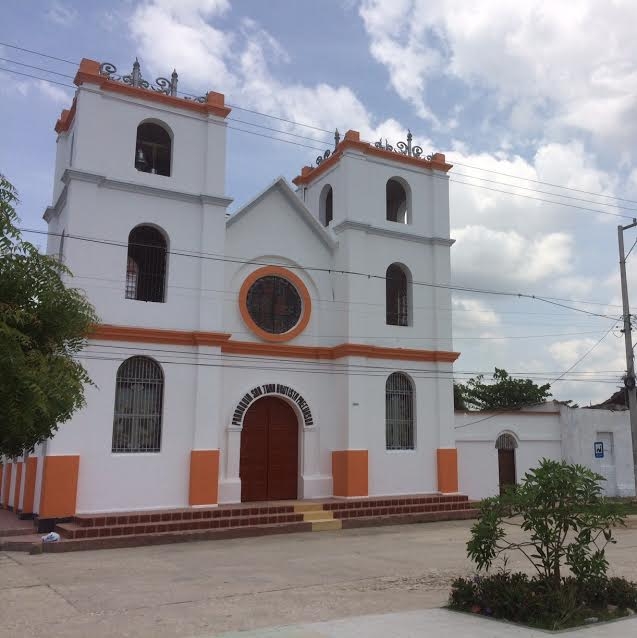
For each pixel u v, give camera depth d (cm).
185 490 1822
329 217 2472
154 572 1251
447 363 2311
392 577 1200
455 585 963
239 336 2014
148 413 1828
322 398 2128
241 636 791
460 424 2428
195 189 1969
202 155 1998
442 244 2383
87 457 1709
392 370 2205
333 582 1156
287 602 1005
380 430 2155
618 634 799
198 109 2011
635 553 1516
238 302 2028
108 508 1719
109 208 1838
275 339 2059
